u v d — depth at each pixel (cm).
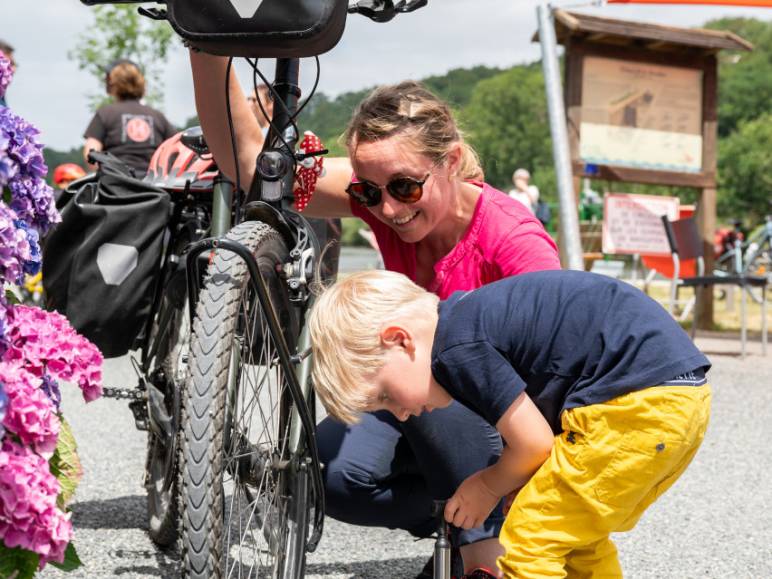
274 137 203
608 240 1073
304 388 214
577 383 191
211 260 187
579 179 1020
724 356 848
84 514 333
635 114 1038
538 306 193
